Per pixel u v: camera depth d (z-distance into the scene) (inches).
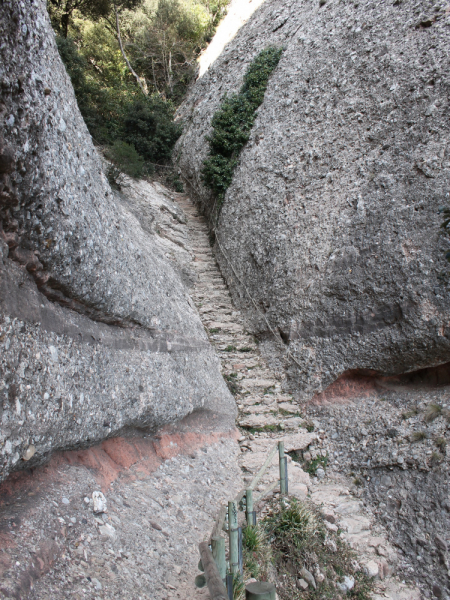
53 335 122.6
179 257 384.5
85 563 107.1
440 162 238.8
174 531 146.1
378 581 181.5
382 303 243.6
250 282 343.9
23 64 106.7
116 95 552.7
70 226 129.0
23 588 85.9
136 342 184.5
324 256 280.2
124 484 151.5
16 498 106.9
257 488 209.2
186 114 617.3
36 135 111.4
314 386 267.3
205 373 250.7
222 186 412.2
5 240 104.1
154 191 451.8
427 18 280.4
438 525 189.2
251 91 418.6
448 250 206.2
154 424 180.4
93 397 137.0
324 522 196.7
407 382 245.3
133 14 695.1
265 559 164.9
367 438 232.2
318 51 356.8
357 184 277.6
